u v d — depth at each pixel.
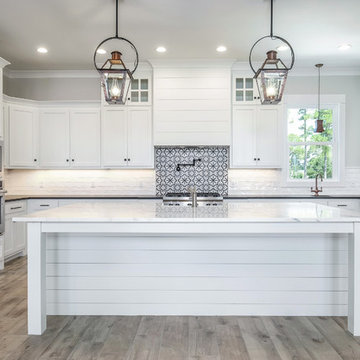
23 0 3.17
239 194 5.35
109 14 3.45
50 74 5.38
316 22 3.65
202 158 5.36
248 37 4.05
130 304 2.74
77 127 5.16
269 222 2.26
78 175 5.45
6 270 4.06
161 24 3.69
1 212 4.12
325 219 2.22
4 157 4.77
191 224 2.26
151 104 5.07
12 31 3.86
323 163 5.43
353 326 2.36
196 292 2.73
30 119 5.06
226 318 2.67
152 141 5.09
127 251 2.73
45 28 3.78
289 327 2.50
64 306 2.74
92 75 5.40
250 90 5.10
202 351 2.15
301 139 5.39
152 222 2.26
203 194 4.95
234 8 3.34
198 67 4.95
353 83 5.31
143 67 5.05
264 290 2.72
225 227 2.26
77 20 3.58
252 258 2.72
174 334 2.39
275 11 3.41
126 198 4.93
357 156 5.37
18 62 4.93
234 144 5.09
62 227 2.31
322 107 5.39
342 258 2.71
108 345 2.23
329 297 2.71
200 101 4.96
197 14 3.46
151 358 2.07
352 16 3.52
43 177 5.43
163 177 5.38
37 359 2.06
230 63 4.91
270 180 5.37
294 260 2.72
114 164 5.11
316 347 2.20
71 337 2.35
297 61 4.92
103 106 5.09
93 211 2.61
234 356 2.09
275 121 5.08
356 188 5.36
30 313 2.37
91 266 2.73
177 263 2.73
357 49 4.45
